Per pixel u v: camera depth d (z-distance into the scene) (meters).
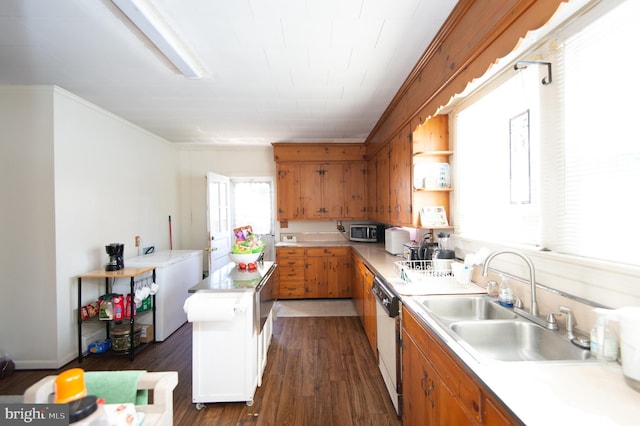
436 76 1.83
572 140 1.31
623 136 1.09
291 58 2.07
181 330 3.43
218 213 4.57
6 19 1.63
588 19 1.20
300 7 1.54
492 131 1.95
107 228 3.17
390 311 1.87
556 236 1.41
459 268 1.96
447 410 1.19
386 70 2.26
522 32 1.07
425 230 2.96
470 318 1.74
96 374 1.01
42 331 2.55
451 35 1.61
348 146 4.72
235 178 5.16
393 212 3.11
